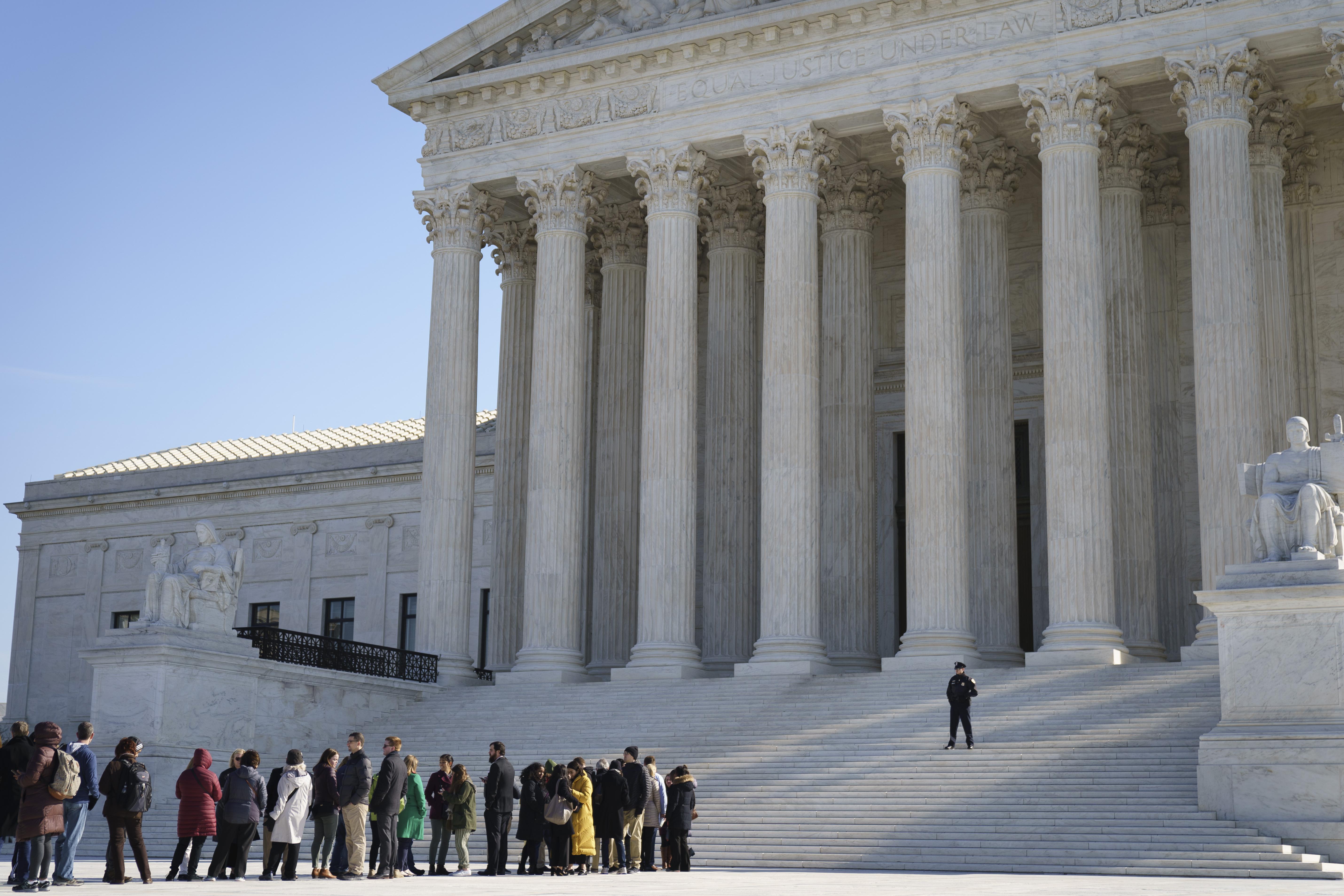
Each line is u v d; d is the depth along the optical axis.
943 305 45.25
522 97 52.72
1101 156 48.28
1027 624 55.31
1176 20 43.12
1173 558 48.38
